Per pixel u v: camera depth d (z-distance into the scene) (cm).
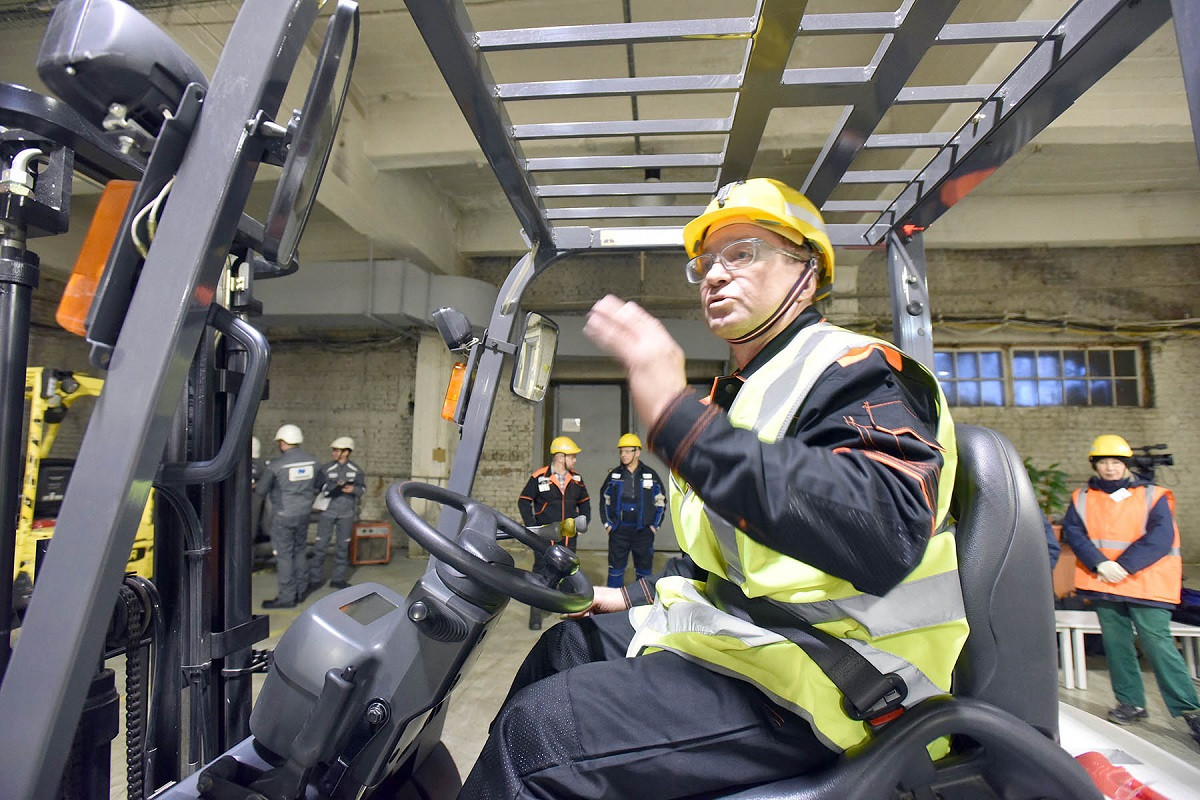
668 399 76
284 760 97
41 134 92
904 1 85
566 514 498
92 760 102
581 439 777
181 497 114
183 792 91
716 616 89
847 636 81
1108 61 88
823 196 139
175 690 121
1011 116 101
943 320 741
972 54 363
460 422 138
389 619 99
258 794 85
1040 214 674
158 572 123
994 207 679
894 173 131
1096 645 406
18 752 57
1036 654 90
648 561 501
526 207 132
